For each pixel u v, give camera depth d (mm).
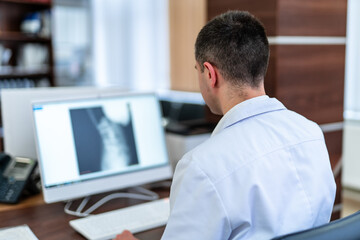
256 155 912
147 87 5027
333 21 2148
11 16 4695
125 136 1729
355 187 3494
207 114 2545
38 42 4852
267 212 887
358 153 3449
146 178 1757
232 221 871
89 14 5750
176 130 2230
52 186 1542
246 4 2115
